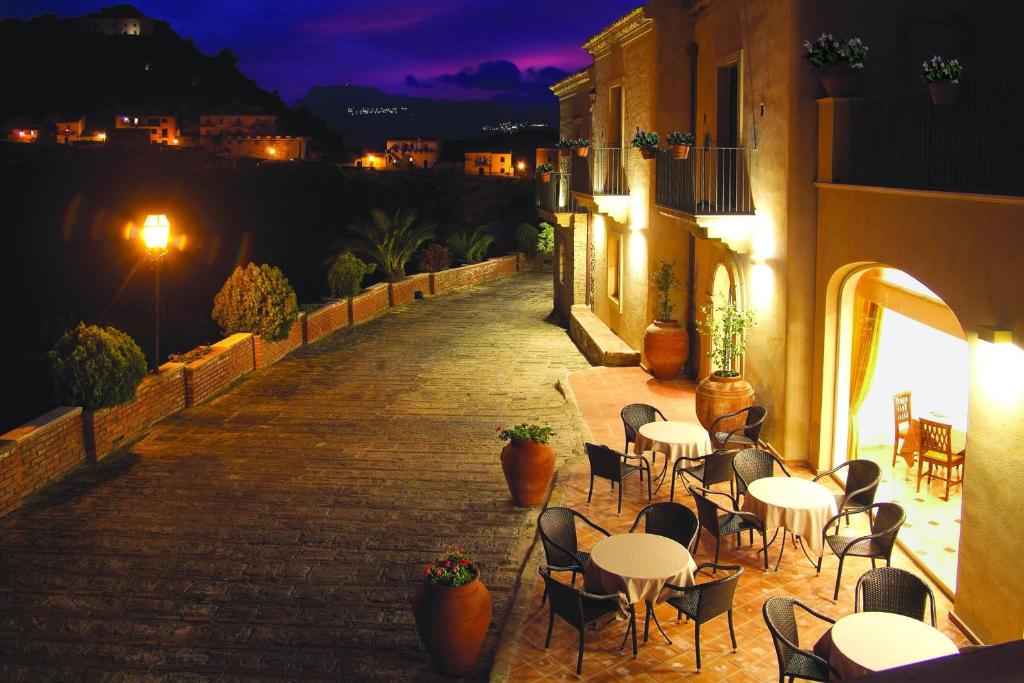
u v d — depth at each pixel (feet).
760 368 38.55
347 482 37.14
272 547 30.40
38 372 38.58
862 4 33.65
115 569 28.68
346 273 82.07
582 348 67.92
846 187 30.94
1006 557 21.40
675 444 33.50
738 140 40.63
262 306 61.00
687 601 22.90
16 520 32.89
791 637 20.40
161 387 47.44
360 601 26.50
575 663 22.49
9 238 158.61
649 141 47.44
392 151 383.65
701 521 28.04
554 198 77.82
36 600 26.61
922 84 34.63
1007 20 34.99
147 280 157.28
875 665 17.81
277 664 23.09
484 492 35.76
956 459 31.12
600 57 66.59
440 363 63.87
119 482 37.27
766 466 30.86
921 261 26.04
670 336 51.49
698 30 48.73
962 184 27.32
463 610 21.83
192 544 30.63
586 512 32.73
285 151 383.45
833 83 32.35
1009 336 21.18
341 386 56.24
